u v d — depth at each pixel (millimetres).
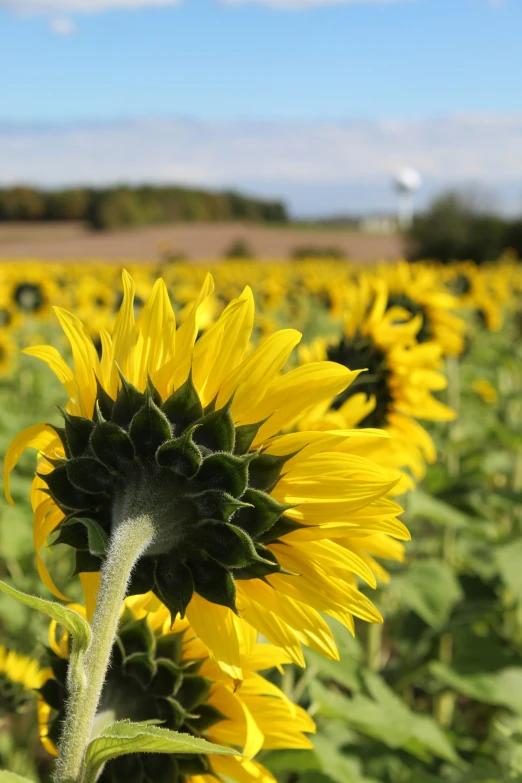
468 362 11586
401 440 3561
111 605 1519
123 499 1604
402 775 4211
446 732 4516
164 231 71688
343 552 1624
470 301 10992
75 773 1455
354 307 3756
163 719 1936
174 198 81812
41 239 65938
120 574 1540
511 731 3086
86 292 12383
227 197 91375
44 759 4648
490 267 42156
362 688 3734
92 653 1500
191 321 1659
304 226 92812
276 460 1587
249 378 1608
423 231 52531
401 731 3555
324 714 3492
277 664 2021
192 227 76375
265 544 1622
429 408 3635
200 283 17016
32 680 3607
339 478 1584
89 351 1687
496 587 6176
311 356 3709
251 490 1562
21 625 4578
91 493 1629
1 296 11383
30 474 5707
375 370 3600
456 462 7367
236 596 1623
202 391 1631
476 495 7172
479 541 6746
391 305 4770
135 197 75938
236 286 19625
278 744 2023
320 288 18188
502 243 50875
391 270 5078
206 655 2025
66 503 1639
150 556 1628
